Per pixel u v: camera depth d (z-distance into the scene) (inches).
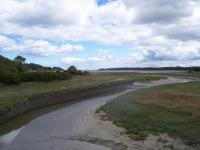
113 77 3612.2
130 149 676.7
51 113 1221.1
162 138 717.3
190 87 2005.4
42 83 2218.3
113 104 1264.8
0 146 731.4
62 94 1663.4
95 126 908.0
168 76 4594.0
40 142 760.3
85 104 1483.8
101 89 2208.4
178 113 929.5
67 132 857.5
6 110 1061.8
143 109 1043.3
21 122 1035.9
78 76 3511.3
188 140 679.1
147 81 3265.3
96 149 685.9
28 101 1323.8
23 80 2187.5
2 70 2082.9
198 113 888.3
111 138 768.9
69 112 1224.8
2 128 940.0
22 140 785.6
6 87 1845.5
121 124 887.1
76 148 698.8
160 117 896.9
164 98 1259.8
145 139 728.3
